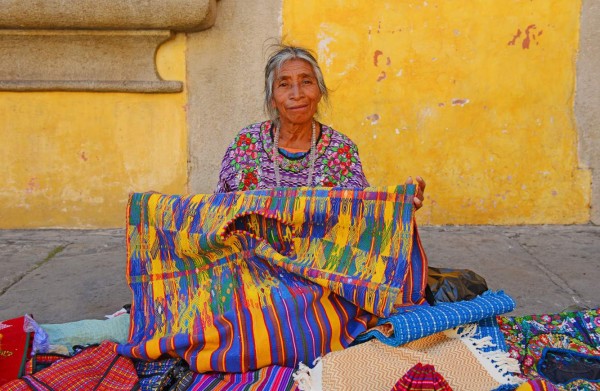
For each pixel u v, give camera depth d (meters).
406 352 2.23
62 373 2.23
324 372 2.17
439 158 5.00
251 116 4.95
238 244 2.48
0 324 2.54
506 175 5.00
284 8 4.82
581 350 2.52
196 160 5.01
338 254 2.45
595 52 4.82
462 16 4.80
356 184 2.82
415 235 2.43
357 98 4.93
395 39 4.84
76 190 5.03
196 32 4.83
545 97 4.89
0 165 4.98
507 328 2.62
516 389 2.00
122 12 4.52
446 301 2.64
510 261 4.11
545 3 4.77
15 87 4.79
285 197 2.51
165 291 2.60
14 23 4.58
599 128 4.91
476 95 4.90
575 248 4.39
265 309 2.38
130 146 4.98
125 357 2.42
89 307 3.41
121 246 4.57
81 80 4.82
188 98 4.93
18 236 4.85
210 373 2.33
